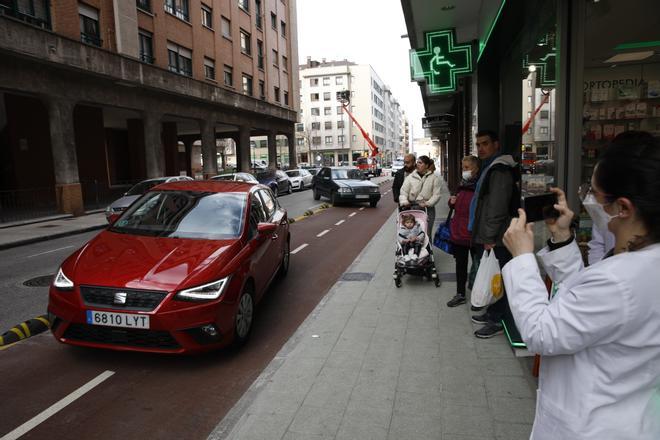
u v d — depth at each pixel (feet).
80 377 12.98
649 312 3.74
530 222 4.98
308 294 21.02
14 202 50.93
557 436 4.23
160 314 12.51
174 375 13.07
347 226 42.91
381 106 382.01
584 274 4.15
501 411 10.17
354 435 9.45
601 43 13.23
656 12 12.60
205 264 13.89
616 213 4.12
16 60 50.08
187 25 83.82
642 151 3.94
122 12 65.00
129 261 14.03
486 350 13.34
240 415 10.66
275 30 125.29
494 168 14.01
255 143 319.88
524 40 18.88
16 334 16.02
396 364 12.64
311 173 121.80
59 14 55.06
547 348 4.15
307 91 312.29
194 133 135.03
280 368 12.59
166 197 18.71
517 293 4.56
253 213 18.33
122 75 63.72
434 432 9.48
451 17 26.89
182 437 10.19
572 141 12.53
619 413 3.93
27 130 66.54
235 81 101.96
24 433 10.37
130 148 93.25
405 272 20.26
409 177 23.31
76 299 12.95
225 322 13.60
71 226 47.57
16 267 28.86
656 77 13.53
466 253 17.38
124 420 10.85
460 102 52.95
